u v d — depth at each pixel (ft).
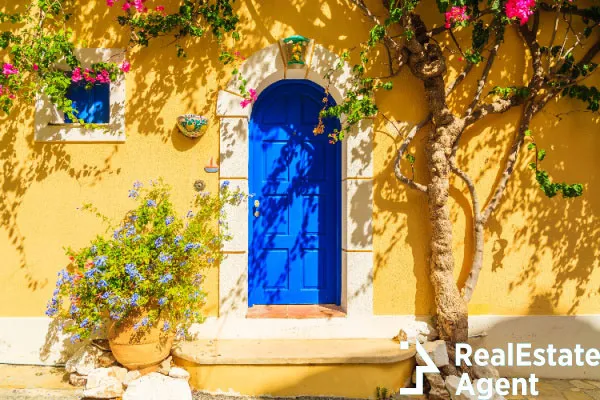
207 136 12.92
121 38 12.85
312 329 12.83
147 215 12.05
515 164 13.39
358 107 12.19
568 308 13.32
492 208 12.83
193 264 12.16
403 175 12.97
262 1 13.07
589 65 13.06
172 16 12.32
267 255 14.19
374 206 13.12
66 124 12.77
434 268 12.73
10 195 12.69
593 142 13.50
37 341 12.59
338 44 13.11
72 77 11.87
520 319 13.20
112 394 10.68
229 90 12.88
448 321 12.38
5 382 11.60
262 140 14.21
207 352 11.50
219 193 12.86
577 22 13.48
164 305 11.22
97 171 12.80
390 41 12.42
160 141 12.87
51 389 11.32
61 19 12.75
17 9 12.89
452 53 13.09
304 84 14.20
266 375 11.23
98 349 12.04
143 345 11.00
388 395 11.33
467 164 13.26
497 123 13.33
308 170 14.24
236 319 12.72
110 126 12.77
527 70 13.35
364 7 12.13
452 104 13.24
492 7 11.42
